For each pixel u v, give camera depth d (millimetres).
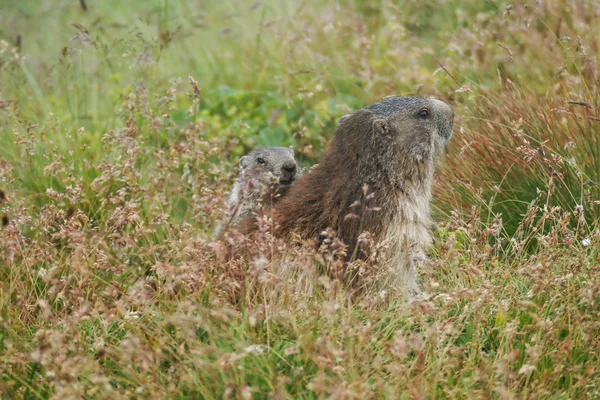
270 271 9680
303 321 9008
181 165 15211
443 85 16094
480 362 8672
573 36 15203
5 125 16047
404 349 7793
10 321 9047
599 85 13328
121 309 8859
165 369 8992
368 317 9219
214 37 21359
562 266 10086
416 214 10805
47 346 8531
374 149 10836
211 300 9508
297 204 10898
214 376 8102
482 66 15812
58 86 19078
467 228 11430
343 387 7539
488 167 12797
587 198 11320
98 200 13164
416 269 10242
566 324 9195
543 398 8281
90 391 7910
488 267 10750
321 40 19062
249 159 14352
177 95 17875
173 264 10141
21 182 14023
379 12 20078
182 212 14102
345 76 17797
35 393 8273
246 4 22344
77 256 9578
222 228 12359
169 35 18453
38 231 10914
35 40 23719
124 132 13141
